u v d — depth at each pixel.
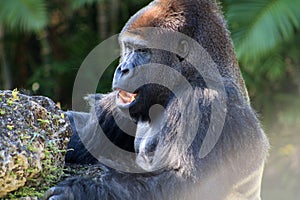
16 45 25.02
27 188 7.76
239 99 9.85
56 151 8.05
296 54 22.70
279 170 23.14
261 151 9.87
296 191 22.70
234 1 20.02
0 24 21.77
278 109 23.17
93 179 8.30
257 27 19.31
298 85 23.34
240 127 9.53
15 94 8.02
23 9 20.23
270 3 19.78
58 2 24.62
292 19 19.41
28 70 25.44
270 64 21.75
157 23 10.02
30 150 7.61
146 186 8.55
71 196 7.90
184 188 8.84
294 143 23.27
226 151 9.34
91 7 24.77
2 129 7.54
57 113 8.44
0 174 7.30
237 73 10.47
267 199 22.56
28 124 7.82
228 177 9.38
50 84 23.20
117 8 23.08
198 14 9.95
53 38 24.64
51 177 8.04
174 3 10.02
